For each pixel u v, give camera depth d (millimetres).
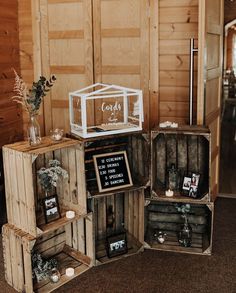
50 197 2906
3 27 4223
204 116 3637
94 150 3240
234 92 13102
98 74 4254
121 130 3152
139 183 3291
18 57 4492
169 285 2842
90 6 4156
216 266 3090
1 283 2936
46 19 4320
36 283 2875
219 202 4434
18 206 2807
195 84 4004
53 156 3104
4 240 2891
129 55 4133
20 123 4625
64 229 3299
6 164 2832
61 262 3148
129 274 2996
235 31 15039
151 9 3990
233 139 7949
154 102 4152
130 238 3432
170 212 3539
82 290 2805
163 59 4066
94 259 3104
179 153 3469
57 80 4398
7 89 4363
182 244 3375
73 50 4293
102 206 3352
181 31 3977
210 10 3646
